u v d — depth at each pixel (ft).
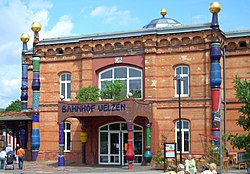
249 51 117.29
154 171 97.71
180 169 55.47
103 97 115.55
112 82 121.39
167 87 115.65
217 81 109.60
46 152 127.44
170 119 114.42
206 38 111.96
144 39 117.19
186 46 114.42
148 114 111.75
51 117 128.06
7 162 106.73
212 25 111.04
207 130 110.42
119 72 121.39
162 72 116.37
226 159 95.25
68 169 105.19
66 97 127.85
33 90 129.90
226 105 117.70
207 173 55.72
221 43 115.65
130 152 104.58
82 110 108.99
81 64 125.39
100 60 122.93
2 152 110.52
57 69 128.77
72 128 125.08
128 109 104.73
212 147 99.09
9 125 136.77
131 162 104.73
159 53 116.98
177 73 115.75
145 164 112.57
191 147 111.75
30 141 133.69
